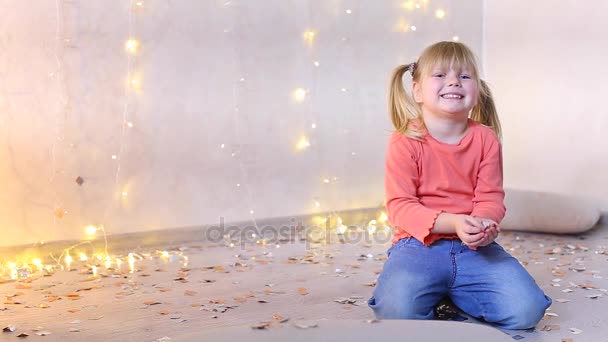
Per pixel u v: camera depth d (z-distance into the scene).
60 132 2.50
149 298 1.98
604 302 1.84
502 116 3.51
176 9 2.71
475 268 1.66
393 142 1.76
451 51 1.73
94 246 2.58
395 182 1.73
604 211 3.06
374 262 2.43
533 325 1.62
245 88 2.89
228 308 1.87
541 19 3.32
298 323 1.35
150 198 2.70
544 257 2.43
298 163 3.04
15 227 2.43
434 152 1.73
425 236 1.65
